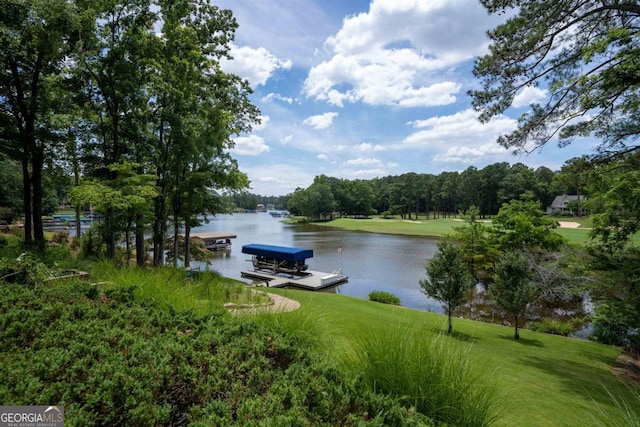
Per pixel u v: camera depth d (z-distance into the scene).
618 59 5.43
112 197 9.43
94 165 13.02
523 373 6.07
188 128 13.30
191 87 13.73
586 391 5.36
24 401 1.45
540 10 6.82
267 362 2.14
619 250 8.05
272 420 1.43
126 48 11.60
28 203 12.20
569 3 6.63
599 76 5.78
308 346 3.32
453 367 2.46
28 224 12.21
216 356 2.10
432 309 14.86
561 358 7.67
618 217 7.71
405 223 66.75
